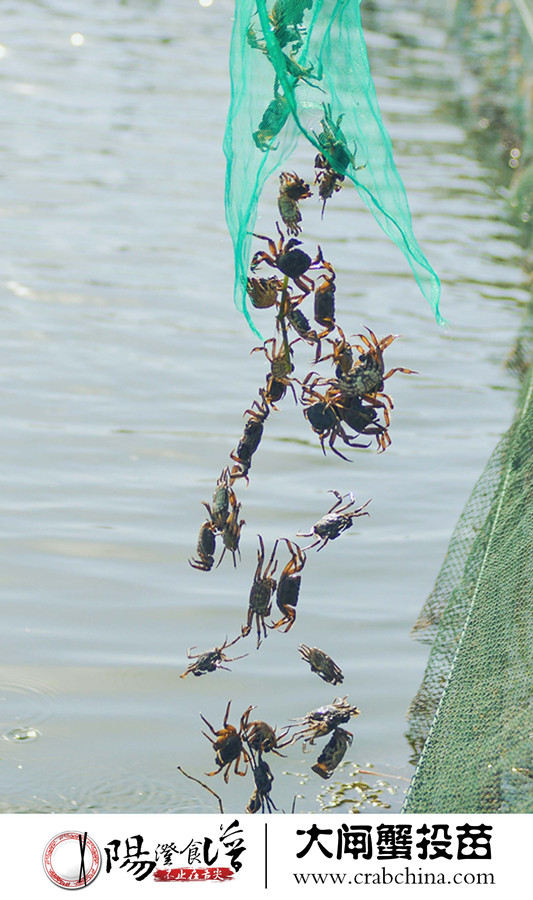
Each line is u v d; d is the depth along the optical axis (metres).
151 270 34.59
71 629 17.53
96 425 24.75
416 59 67.81
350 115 10.11
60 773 14.43
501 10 52.88
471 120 53.62
